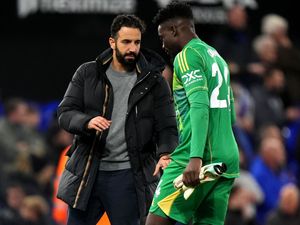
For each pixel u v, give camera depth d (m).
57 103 42.22
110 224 23.73
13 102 41.88
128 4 42.12
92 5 42.09
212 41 44.22
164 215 21.75
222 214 21.86
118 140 22.89
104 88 22.94
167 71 33.25
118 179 22.97
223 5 44.09
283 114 45.50
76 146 23.11
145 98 22.94
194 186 20.88
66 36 42.06
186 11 22.12
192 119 20.84
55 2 42.00
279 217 39.31
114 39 22.73
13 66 42.00
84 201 22.77
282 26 44.88
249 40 45.03
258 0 45.56
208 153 21.39
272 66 45.00
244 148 42.28
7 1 41.78
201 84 21.06
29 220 38.62
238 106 43.50
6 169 40.72
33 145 41.75
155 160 23.19
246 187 40.62
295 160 44.91
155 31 41.88
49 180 40.62
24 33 42.00
